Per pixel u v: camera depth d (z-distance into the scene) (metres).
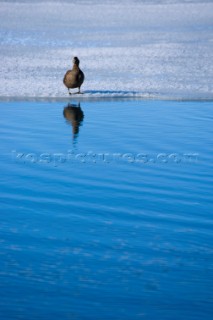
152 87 30.89
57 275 11.27
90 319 9.84
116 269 11.55
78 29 56.44
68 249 12.41
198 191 16.02
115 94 29.03
